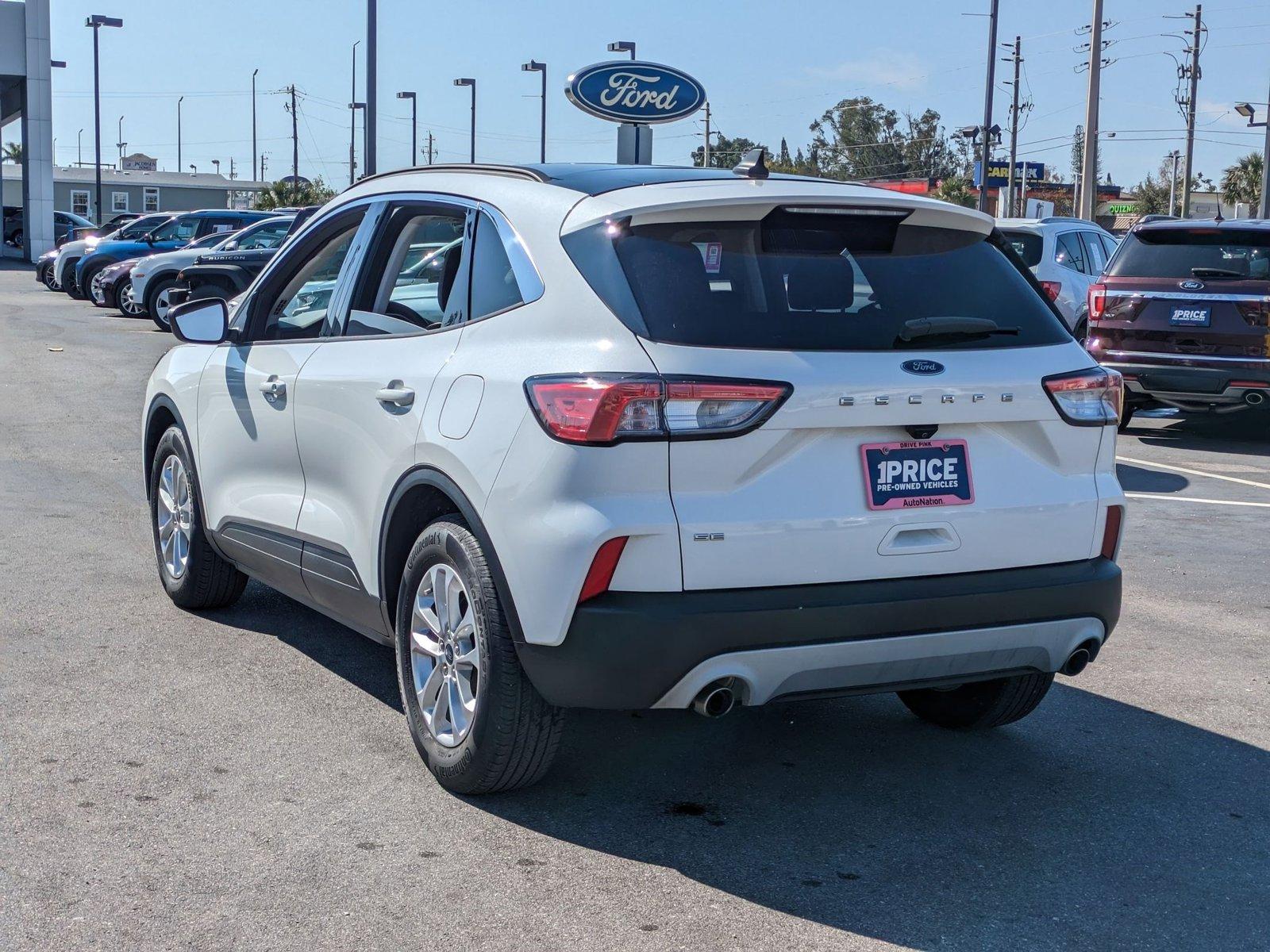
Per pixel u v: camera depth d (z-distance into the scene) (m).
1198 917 3.38
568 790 4.08
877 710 4.94
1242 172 84.75
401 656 4.15
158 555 6.02
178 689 4.84
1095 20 33.09
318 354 4.64
